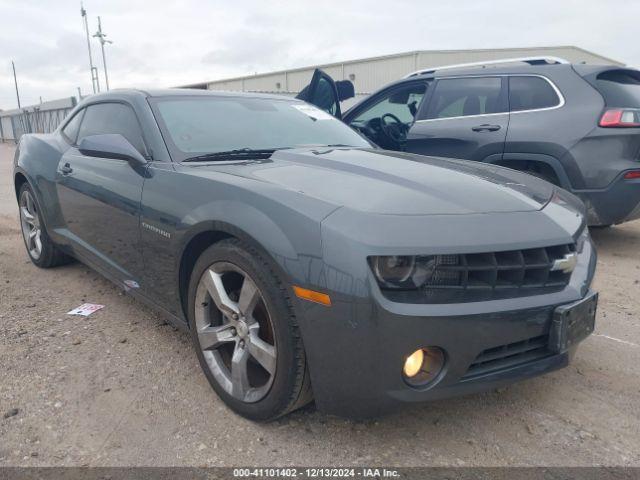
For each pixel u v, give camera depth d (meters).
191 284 2.43
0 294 3.78
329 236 1.86
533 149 4.84
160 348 2.93
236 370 2.23
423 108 5.64
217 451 2.05
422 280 1.86
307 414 2.30
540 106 4.88
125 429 2.19
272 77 28.73
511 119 4.99
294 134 3.32
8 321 3.28
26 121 37.06
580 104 4.66
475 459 2.03
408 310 1.80
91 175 3.27
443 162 2.85
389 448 2.09
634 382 2.62
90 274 4.27
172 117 3.02
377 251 1.81
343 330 1.83
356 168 2.47
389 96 6.11
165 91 3.31
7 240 5.54
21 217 4.61
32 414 2.28
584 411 2.36
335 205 1.96
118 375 2.63
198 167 2.58
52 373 2.63
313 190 2.12
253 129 3.20
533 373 2.05
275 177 2.32
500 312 1.89
